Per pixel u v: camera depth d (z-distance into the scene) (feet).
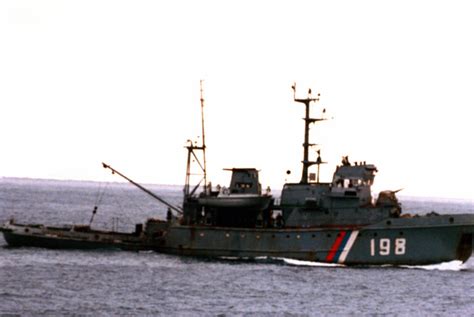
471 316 561.02
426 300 609.83
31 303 554.05
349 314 554.05
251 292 617.62
